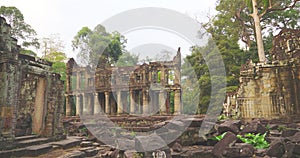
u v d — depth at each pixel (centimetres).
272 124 1320
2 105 780
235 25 2825
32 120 1121
